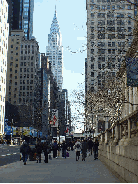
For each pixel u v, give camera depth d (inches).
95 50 3843.5
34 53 6569.9
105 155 860.0
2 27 4579.2
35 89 6471.5
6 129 4726.9
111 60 1053.2
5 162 1013.2
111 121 1469.0
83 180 472.1
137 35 605.9
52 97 7465.6
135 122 446.3
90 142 1653.5
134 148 372.2
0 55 4488.2
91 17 3981.3
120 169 493.4
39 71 6929.1
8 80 6530.5
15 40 6663.4
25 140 895.1
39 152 981.2
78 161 1078.4
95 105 1836.9
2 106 4564.5
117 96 1295.5
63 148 1316.4
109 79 1510.8
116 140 624.7
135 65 697.6
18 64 6579.7
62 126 4562.0
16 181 457.7
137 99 1761.8
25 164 877.2
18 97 6422.2
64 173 601.3
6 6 4790.8
